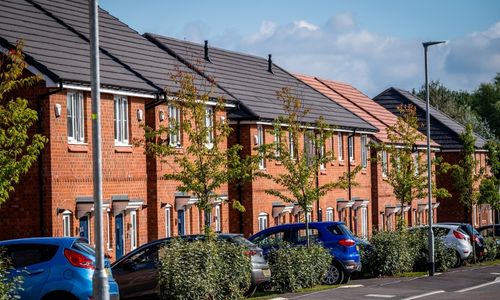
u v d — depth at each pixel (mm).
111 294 18719
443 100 100062
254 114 37594
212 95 35562
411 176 40750
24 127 17297
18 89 26844
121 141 30375
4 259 18250
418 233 37812
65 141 27359
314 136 33812
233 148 27688
